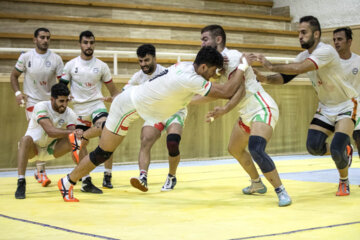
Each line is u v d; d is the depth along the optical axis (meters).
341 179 5.57
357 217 4.16
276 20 16.03
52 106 5.85
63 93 5.70
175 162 6.07
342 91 5.43
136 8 14.18
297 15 16.30
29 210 4.66
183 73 4.42
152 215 4.34
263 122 4.89
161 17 14.49
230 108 4.64
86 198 5.48
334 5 15.40
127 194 5.81
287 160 10.55
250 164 5.57
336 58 5.22
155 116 4.69
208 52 4.37
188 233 3.53
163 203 5.06
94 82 6.71
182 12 14.77
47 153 6.07
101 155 5.06
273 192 5.86
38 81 7.11
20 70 7.06
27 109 7.14
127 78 9.66
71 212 4.53
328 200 5.15
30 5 13.06
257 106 5.00
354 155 12.09
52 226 3.84
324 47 5.14
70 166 9.59
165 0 15.00
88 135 5.93
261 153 4.77
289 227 3.72
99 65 6.73
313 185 6.46
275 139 11.79
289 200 4.79
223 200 5.25
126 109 4.80
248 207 4.75
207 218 4.16
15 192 5.61
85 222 4.01
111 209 4.70
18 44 12.22
